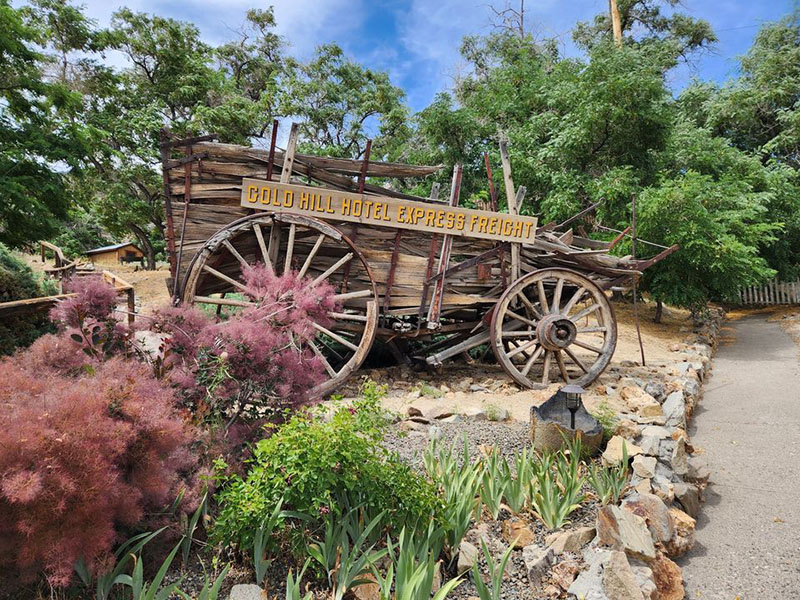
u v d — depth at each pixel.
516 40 22.33
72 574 2.23
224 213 6.27
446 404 5.95
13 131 12.16
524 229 7.02
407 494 2.74
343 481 2.63
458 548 2.87
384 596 2.21
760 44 23.50
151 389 2.77
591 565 2.85
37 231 12.25
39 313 6.00
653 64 15.22
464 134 16.14
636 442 4.43
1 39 11.80
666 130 14.23
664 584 2.87
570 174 14.16
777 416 6.20
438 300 6.90
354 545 2.53
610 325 7.36
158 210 21.58
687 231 11.34
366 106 24.02
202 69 21.19
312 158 6.32
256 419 3.40
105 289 3.49
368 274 6.45
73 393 2.30
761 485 4.38
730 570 3.18
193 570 2.50
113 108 20.66
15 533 1.99
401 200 6.57
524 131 15.88
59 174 12.92
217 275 5.98
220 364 3.23
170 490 2.64
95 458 2.07
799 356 9.98
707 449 5.26
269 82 23.30
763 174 16.62
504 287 7.29
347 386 6.84
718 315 16.56
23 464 1.95
